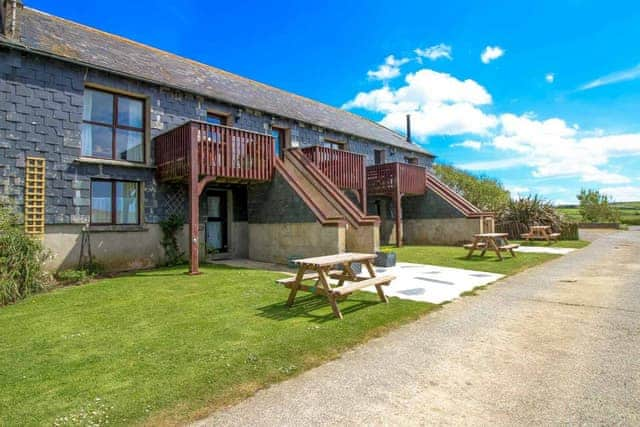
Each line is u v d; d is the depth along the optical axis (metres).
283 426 2.33
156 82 9.91
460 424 2.33
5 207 7.43
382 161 18.75
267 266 9.96
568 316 4.74
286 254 10.52
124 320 4.83
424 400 2.65
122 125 9.72
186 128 8.91
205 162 9.05
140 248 9.70
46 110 8.27
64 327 4.57
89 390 2.84
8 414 2.50
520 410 2.49
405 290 6.45
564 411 2.46
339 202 10.79
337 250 9.23
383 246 16.05
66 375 3.13
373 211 17.66
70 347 3.83
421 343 3.83
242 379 3.00
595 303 5.38
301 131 14.15
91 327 4.55
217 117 11.90
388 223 18.34
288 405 2.59
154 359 3.45
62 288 7.18
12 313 5.30
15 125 7.85
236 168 9.86
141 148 10.09
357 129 17.72
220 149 9.48
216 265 10.16
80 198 8.70
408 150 20.25
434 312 5.03
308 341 3.85
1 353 3.68
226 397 2.71
